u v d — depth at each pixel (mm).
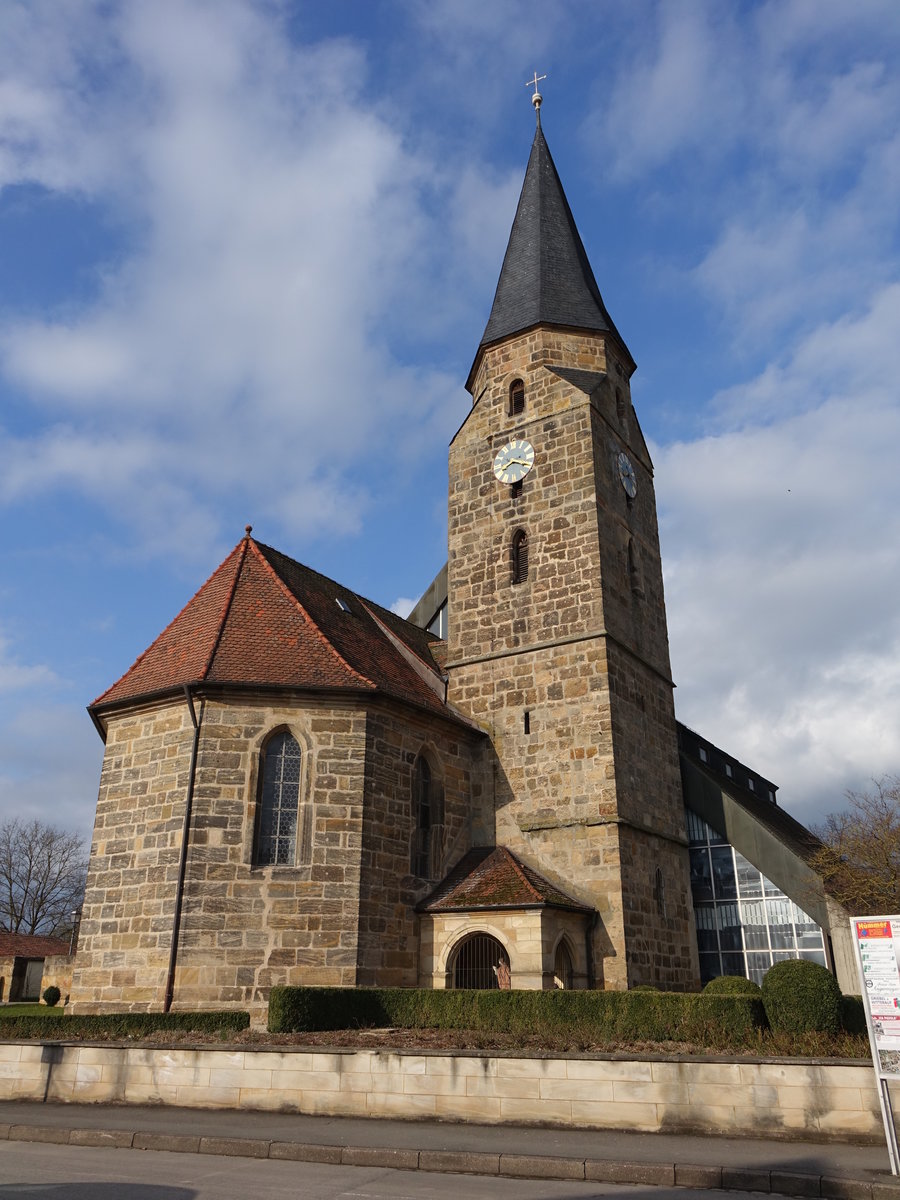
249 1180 11125
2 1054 17125
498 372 32562
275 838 22562
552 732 27125
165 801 22531
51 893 73188
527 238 34812
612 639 27609
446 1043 16422
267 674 23344
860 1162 11719
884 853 29688
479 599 30078
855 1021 17609
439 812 26031
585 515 28781
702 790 30750
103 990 21656
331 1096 15250
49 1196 10125
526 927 22656
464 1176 11680
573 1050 15719
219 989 20844
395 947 23047
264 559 27750
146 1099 16156
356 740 23438
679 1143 12906
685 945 28188
